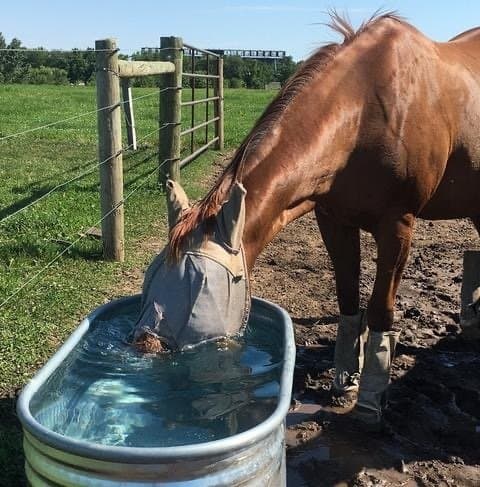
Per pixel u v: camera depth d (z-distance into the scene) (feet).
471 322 12.88
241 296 6.99
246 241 7.84
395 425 9.86
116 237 16.34
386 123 8.90
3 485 7.72
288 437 9.48
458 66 10.09
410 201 9.36
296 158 8.29
